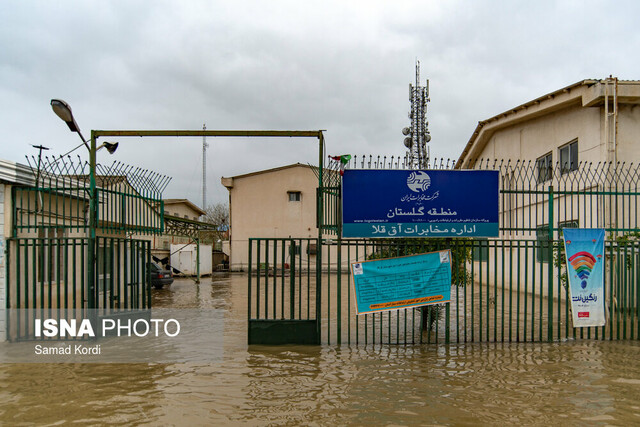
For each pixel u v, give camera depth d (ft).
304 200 118.52
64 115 27.20
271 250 117.80
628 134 43.93
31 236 32.17
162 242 108.78
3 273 29.66
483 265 70.79
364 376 22.16
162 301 56.49
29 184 31.14
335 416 17.35
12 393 20.04
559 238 28.91
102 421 16.94
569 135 49.60
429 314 28.78
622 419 16.92
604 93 42.63
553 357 25.22
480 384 20.84
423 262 28.02
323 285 74.74
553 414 17.38
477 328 34.81
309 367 23.77
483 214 28.02
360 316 41.45
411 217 27.84
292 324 28.50
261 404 18.62
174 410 18.01
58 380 21.90
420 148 96.63
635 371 22.58
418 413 17.56
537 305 47.42
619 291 29.58
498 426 16.39
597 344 28.14
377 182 27.89
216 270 124.67
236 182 119.65
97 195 30.58
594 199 44.32
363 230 27.73
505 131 63.82
